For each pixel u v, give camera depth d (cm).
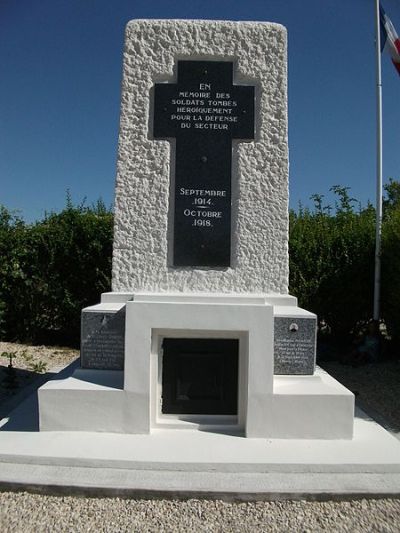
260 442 381
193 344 412
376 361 788
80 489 320
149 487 320
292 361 425
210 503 315
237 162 466
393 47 873
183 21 466
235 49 466
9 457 350
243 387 404
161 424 404
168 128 464
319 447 374
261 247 466
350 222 886
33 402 472
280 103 467
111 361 431
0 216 961
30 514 301
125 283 464
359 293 848
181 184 465
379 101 853
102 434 390
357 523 297
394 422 507
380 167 833
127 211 464
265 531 289
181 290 464
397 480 336
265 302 436
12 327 937
